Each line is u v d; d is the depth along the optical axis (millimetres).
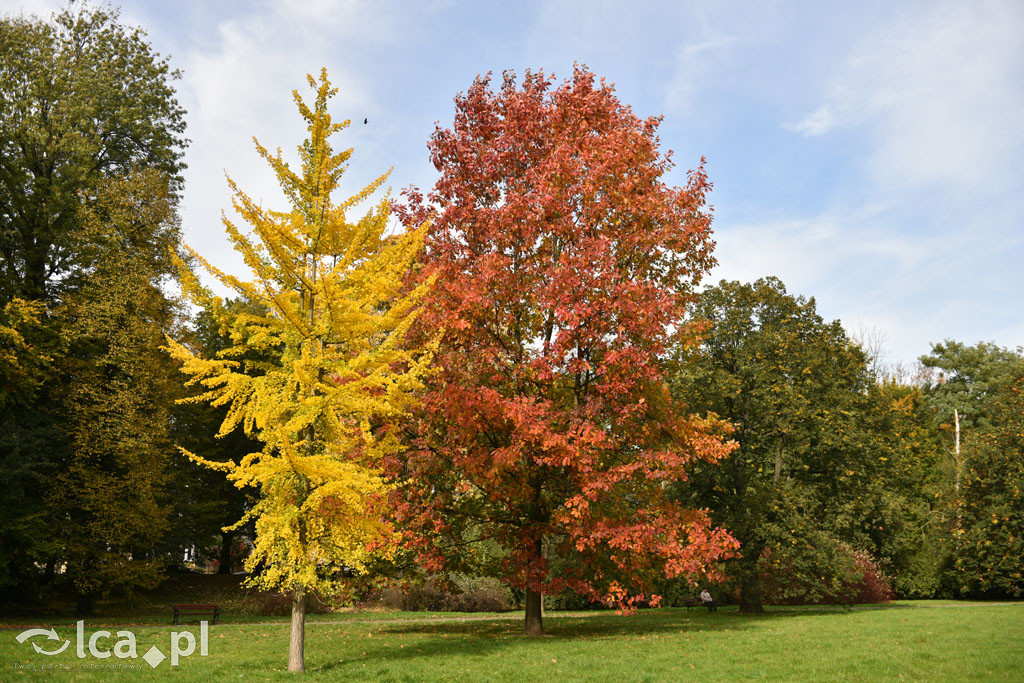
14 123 25594
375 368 11297
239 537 44281
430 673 11258
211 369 10719
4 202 24609
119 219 25703
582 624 19875
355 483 10414
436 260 16438
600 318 15633
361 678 10906
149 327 25484
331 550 11336
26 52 26328
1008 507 32469
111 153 28656
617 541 14977
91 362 24219
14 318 21219
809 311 27156
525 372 15922
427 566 16469
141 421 24516
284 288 11633
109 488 23734
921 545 37594
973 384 56219
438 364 15312
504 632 17625
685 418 17750
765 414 23891
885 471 28047
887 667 11797
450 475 17000
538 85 19203
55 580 24016
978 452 34406
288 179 11773
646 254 16859
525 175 17250
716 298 25953
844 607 26328
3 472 20828
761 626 18875
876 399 28641
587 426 14508
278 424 10828
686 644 14727
